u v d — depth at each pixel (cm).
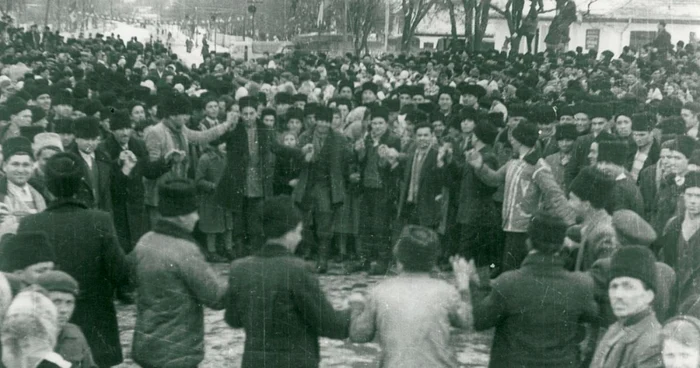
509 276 484
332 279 943
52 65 1872
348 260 1006
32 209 693
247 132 1003
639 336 454
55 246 515
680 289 583
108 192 868
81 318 520
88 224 525
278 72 1862
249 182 999
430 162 927
